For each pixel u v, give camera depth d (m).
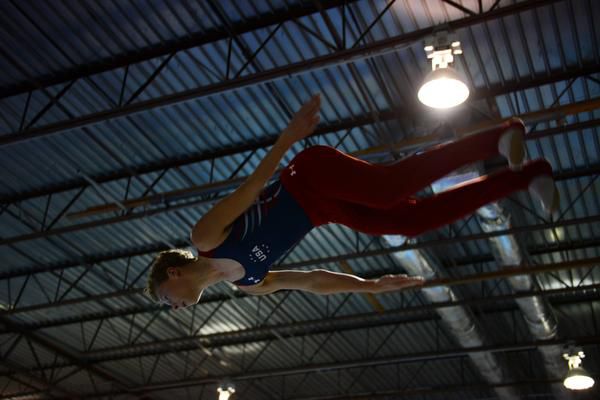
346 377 22.02
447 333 19.30
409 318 18.97
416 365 21.14
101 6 10.45
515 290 15.96
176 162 13.59
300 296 18.00
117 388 23.30
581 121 12.40
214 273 4.01
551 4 9.80
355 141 12.94
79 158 13.48
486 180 3.77
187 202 13.38
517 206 14.41
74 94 11.95
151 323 19.69
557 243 15.78
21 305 18.94
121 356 21.62
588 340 17.28
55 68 11.57
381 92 11.86
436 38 9.38
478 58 11.20
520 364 20.94
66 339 20.66
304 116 3.51
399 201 3.69
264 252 3.93
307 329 19.70
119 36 10.98
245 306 18.58
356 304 18.28
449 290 16.14
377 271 17.00
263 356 21.25
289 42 11.01
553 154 13.16
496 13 9.54
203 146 13.20
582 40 10.83
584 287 15.43
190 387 23.05
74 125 11.16
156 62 11.38
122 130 12.72
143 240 16.03
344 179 3.73
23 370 20.83
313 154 3.85
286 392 23.30
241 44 10.93
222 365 21.83
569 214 14.67
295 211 3.90
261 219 3.90
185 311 18.94
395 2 10.28
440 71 9.02
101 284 17.77
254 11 10.58
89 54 11.30
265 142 13.01
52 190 14.40
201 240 3.78
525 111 12.22
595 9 10.27
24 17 10.64
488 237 14.02
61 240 16.08
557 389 19.86
